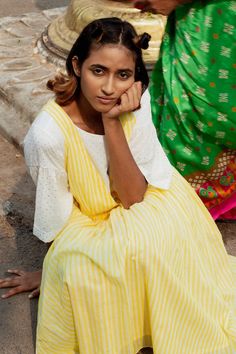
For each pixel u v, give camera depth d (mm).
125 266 2328
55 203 2484
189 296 2451
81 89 2383
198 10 2854
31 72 4664
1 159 4059
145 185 2572
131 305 2424
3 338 2758
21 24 5551
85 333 2416
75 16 4816
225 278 2805
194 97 2975
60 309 2443
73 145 2432
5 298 2943
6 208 3572
